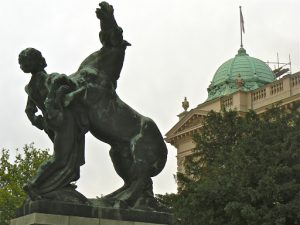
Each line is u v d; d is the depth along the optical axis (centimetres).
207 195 3192
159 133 1102
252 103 5522
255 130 3469
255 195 3044
